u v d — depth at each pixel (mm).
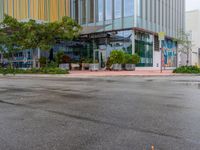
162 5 38219
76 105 7668
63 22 25625
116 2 31906
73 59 36312
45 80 18469
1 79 20047
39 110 6965
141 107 7254
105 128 5121
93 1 34219
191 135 4605
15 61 34062
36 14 35625
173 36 42375
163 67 38031
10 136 4633
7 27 26484
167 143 4188
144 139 4398
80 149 3939
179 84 14625
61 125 5379
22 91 11375
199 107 7207
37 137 4562
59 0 37094
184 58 45969
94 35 34062
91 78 20156
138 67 31859
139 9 31297
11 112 6723
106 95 9812
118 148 3963
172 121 5617
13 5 38688
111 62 30281
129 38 30969
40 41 25594
